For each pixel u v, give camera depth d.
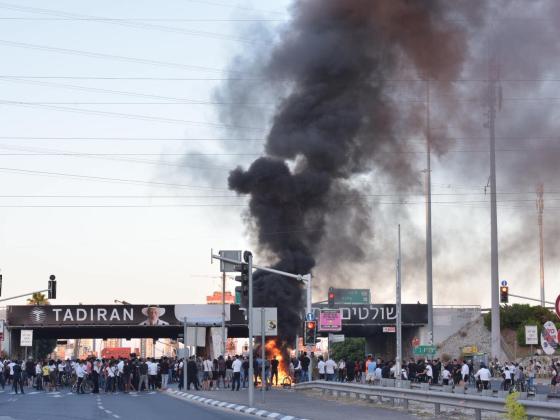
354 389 36.28
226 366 55.66
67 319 71.75
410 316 72.00
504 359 70.12
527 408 21.30
